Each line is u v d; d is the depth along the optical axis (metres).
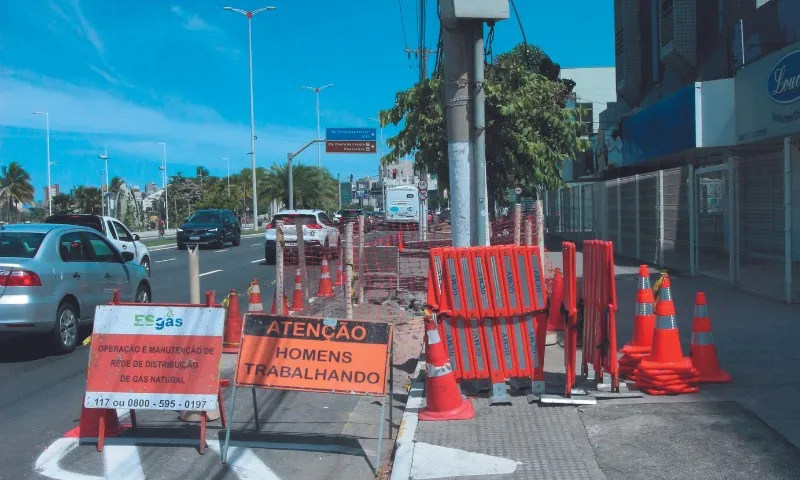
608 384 6.59
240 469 5.56
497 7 8.16
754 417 5.77
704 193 14.25
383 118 13.31
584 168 33.22
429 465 5.18
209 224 32.84
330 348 5.90
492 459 5.24
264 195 65.12
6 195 72.44
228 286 17.44
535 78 14.05
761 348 7.87
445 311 6.50
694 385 6.51
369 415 7.02
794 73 13.16
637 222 18.64
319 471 5.54
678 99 17.42
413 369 8.71
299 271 12.39
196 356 5.84
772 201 11.41
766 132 14.34
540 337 6.57
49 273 9.20
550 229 36.41
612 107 31.05
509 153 13.08
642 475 4.86
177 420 6.73
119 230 18.31
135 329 5.89
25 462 5.67
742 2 17.64
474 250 6.55
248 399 7.61
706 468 4.90
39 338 10.34
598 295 6.60
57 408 7.15
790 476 4.71
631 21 25.84
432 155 13.00
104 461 5.68
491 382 6.55
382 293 15.10
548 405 6.36
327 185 68.94
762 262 11.73
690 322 9.67
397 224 41.75
